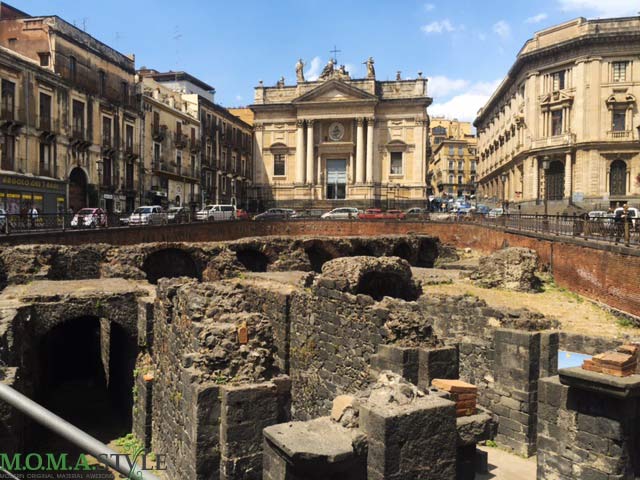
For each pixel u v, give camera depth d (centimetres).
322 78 7481
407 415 712
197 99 6944
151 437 1390
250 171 8862
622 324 1894
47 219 3044
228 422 927
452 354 1143
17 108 4034
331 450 675
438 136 14550
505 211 4841
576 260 2466
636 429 776
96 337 2091
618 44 5634
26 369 1412
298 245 3366
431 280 2575
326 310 1446
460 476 895
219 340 1006
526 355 1221
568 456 812
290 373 1655
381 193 7150
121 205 5344
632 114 5662
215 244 2861
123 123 5391
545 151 6059
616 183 5762
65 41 4588
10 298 1552
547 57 6075
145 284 1958
